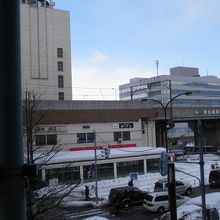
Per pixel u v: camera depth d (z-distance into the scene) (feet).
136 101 204.64
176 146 248.93
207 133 299.38
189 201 87.20
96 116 187.73
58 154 145.69
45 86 257.75
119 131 195.72
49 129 168.25
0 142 10.90
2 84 10.98
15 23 11.26
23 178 11.07
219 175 128.98
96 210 96.73
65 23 269.64
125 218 87.10
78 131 180.75
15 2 11.27
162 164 45.32
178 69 456.86
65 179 137.49
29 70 253.24
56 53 264.52
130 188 102.99
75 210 96.02
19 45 11.41
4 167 10.82
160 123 241.55
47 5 271.28
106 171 155.02
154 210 91.66
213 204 80.12
